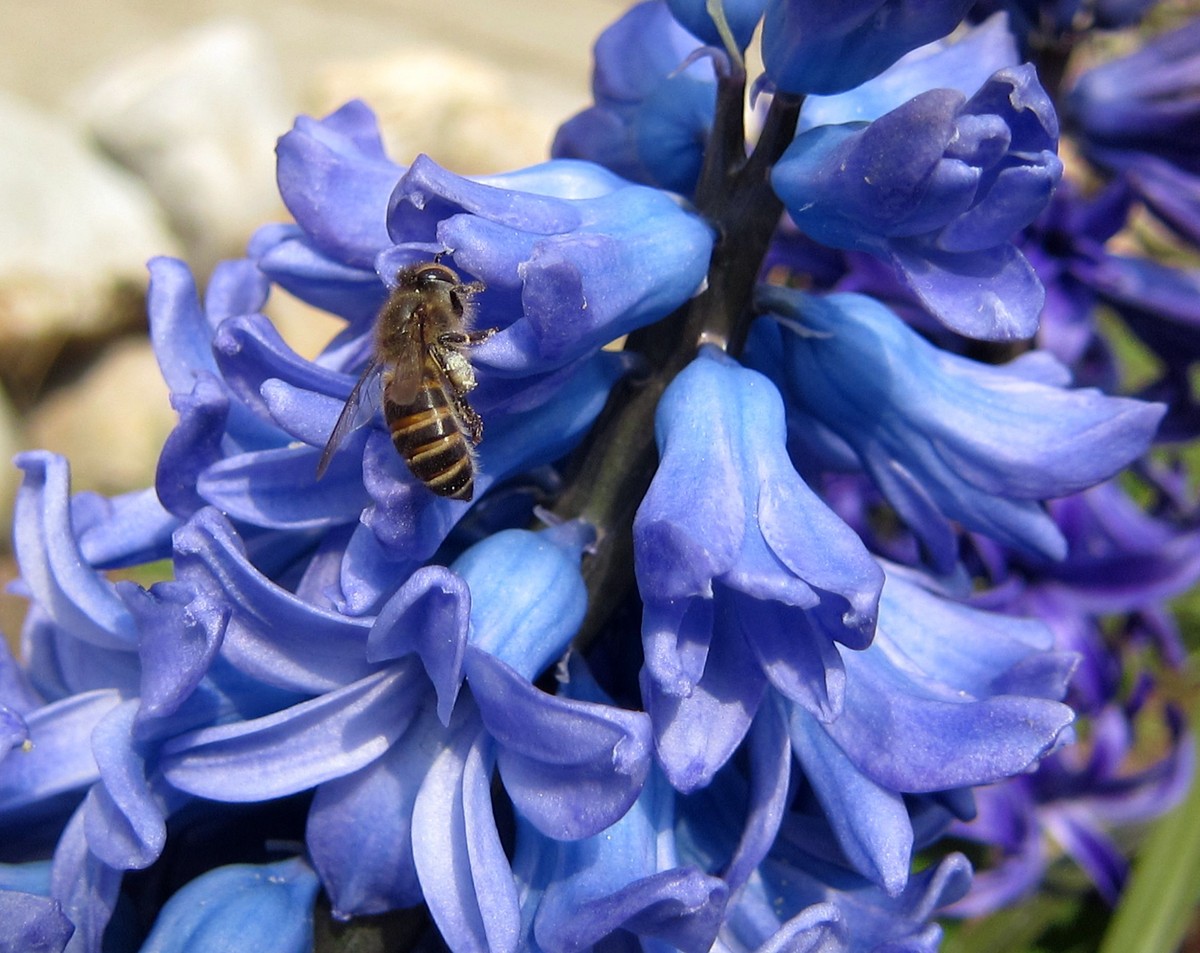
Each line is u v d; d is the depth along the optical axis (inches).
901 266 4.4
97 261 17.6
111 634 4.8
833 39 4.5
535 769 4.3
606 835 4.6
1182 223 7.5
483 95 18.7
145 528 5.1
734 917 4.9
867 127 4.4
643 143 5.4
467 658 4.2
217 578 4.3
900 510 5.1
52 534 4.8
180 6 24.7
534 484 5.0
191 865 5.0
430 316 4.6
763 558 4.3
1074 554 7.6
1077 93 7.5
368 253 4.8
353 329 5.1
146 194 19.6
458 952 4.3
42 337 16.8
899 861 4.5
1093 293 7.3
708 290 4.8
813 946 4.5
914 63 5.2
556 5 25.8
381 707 4.5
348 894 4.5
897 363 4.9
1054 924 8.9
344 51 24.0
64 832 4.8
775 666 4.3
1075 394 5.0
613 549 4.9
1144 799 8.0
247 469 4.7
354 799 4.5
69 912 4.6
